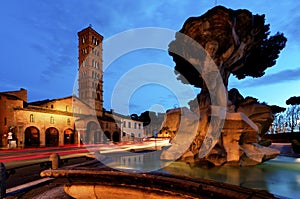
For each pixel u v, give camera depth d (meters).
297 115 36.59
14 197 5.57
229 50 5.70
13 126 31.95
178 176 2.86
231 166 4.86
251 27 5.88
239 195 2.26
